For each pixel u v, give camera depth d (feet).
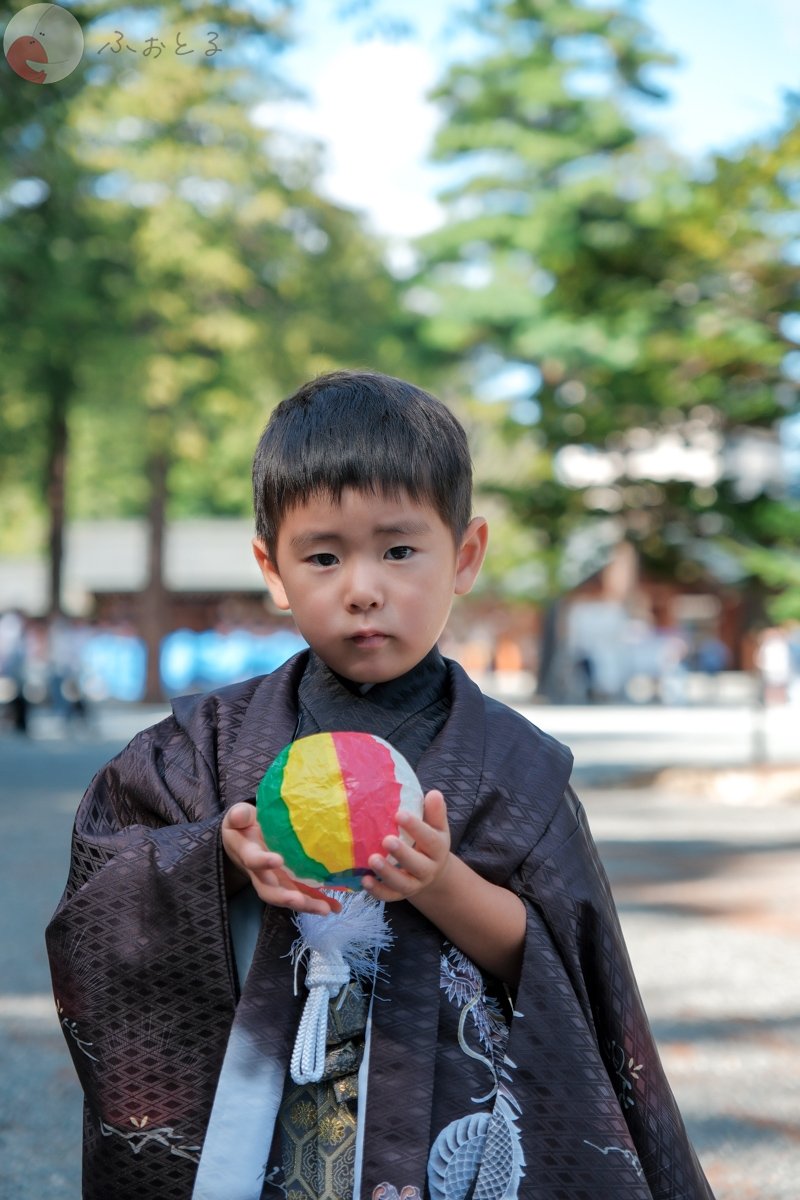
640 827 35.68
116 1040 5.43
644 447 52.70
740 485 48.78
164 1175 5.41
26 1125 12.80
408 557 5.32
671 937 21.50
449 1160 5.21
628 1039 5.66
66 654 71.67
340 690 5.83
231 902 5.66
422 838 4.91
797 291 44.75
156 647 98.73
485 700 5.95
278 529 5.41
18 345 75.25
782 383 46.47
